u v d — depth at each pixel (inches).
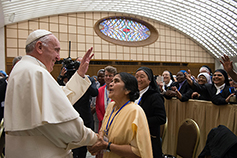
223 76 121.8
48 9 587.5
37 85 46.4
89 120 115.3
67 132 46.3
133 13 777.6
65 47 669.9
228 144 72.5
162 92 160.1
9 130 44.6
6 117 46.1
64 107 46.5
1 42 565.9
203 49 946.7
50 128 44.8
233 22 668.1
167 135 157.3
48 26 644.1
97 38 725.3
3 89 102.8
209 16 714.2
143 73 89.7
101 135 58.6
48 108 43.8
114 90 63.5
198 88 133.9
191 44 920.9
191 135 94.0
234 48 776.9
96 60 717.9
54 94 46.4
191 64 909.2
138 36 820.6
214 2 628.1
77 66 107.4
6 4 446.6
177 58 883.4
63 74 108.7
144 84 90.2
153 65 829.8
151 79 92.1
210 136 82.7
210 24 748.0
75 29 689.6
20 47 597.3
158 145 82.9
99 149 56.0
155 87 92.2
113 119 62.2
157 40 840.3
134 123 53.5
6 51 578.9
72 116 46.8
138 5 717.9
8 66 580.7
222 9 642.8
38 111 43.6
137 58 792.9
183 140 99.4
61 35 665.0
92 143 55.1
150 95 87.5
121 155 54.9
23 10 521.0
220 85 123.5
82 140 51.0
